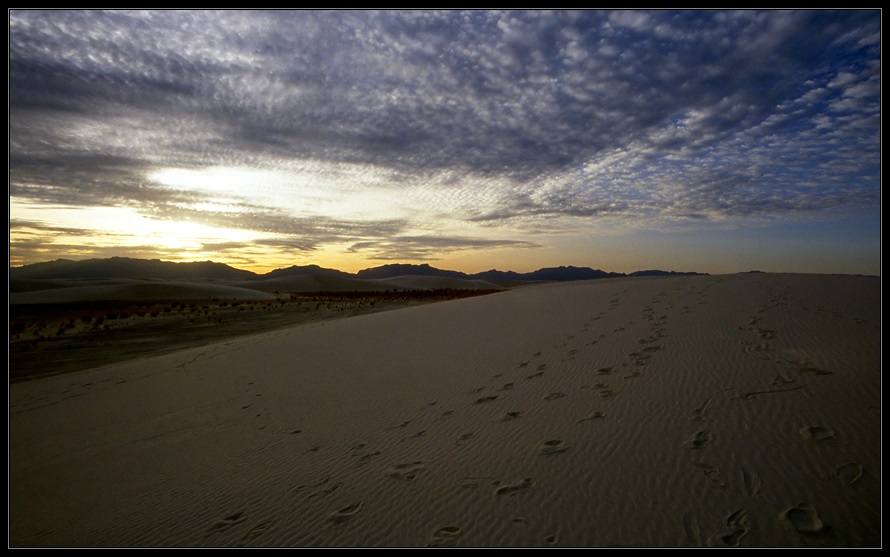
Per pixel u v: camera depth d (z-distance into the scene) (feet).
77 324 106.42
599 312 39.93
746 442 14.23
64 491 19.83
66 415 33.12
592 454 15.15
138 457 23.12
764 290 37.81
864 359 19.19
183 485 18.89
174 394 35.91
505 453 16.46
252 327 99.14
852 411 15.06
